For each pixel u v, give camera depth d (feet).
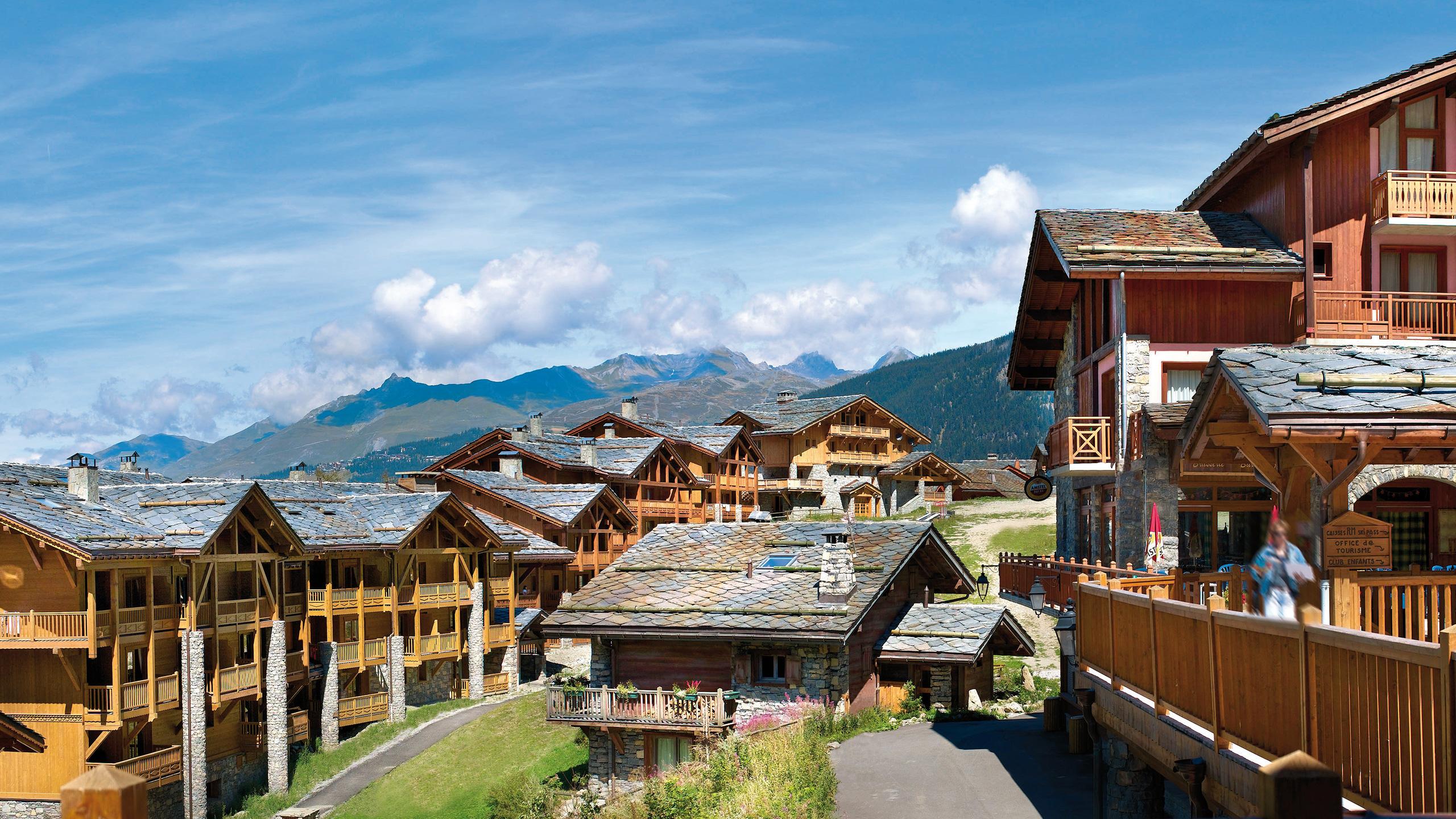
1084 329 107.55
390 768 135.54
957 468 359.25
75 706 112.78
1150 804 50.03
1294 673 29.68
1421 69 85.66
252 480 130.41
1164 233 94.38
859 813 60.08
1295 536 42.37
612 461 248.32
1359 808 26.89
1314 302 87.15
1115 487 93.09
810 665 103.14
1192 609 36.91
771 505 306.55
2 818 112.88
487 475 217.56
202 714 120.06
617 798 92.73
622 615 108.88
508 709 152.87
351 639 152.56
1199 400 45.78
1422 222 86.43
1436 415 37.91
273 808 126.00
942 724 95.81
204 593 121.70
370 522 156.35
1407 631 39.88
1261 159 92.94
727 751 78.18
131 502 128.26
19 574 113.70
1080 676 53.62
